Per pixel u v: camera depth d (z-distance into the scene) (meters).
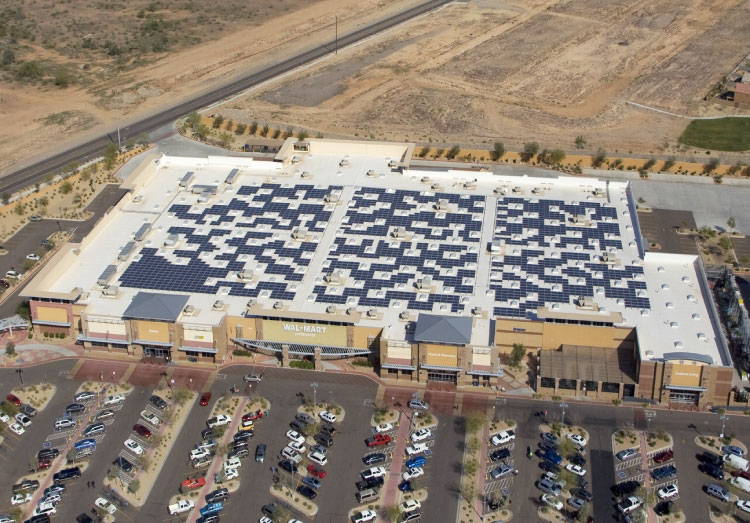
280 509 147.75
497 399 172.25
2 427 166.38
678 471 156.25
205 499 151.25
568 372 173.00
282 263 197.75
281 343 182.12
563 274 193.00
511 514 147.62
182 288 190.38
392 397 173.38
